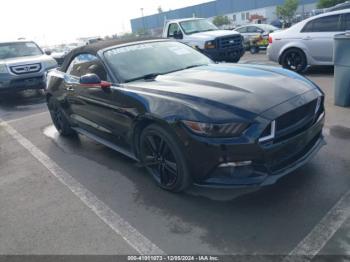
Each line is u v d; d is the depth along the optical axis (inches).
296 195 136.8
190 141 127.4
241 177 124.5
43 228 135.4
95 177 175.3
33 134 264.2
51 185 171.9
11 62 404.2
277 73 157.8
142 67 179.0
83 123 210.4
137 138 158.9
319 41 351.9
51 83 239.5
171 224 128.5
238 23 2401.6
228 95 131.3
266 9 2235.5
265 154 121.4
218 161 123.5
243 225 122.7
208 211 133.3
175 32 482.6
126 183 164.7
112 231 128.5
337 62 239.9
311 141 146.3
